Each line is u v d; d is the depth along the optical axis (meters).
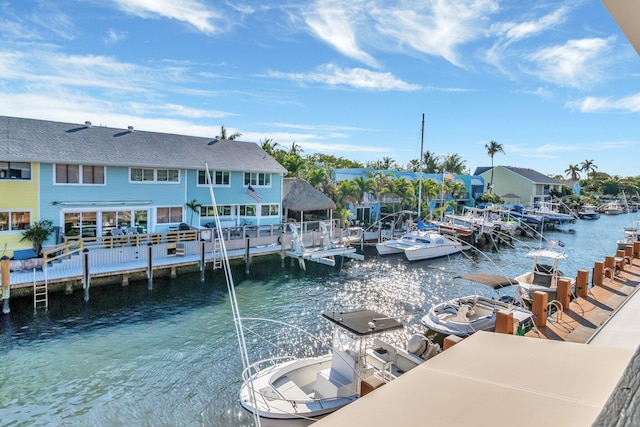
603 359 2.29
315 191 33.47
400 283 23.06
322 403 8.76
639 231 38.84
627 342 7.87
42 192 21.56
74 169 22.59
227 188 28.80
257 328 16.08
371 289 21.81
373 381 6.21
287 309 18.41
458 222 41.00
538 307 9.75
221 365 12.97
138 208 24.92
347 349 9.30
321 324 16.66
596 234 45.78
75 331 15.31
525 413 1.78
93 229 23.45
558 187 76.06
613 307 11.07
